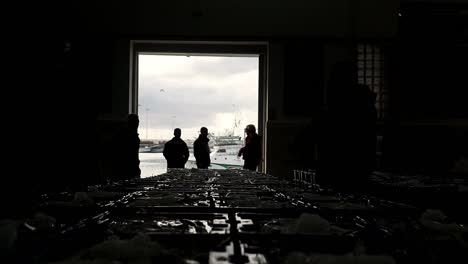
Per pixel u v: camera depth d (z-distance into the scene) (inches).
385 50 300.2
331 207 52.7
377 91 299.0
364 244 31.5
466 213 59.3
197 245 30.9
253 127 257.3
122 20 295.6
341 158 114.9
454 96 297.4
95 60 291.7
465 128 292.8
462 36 297.6
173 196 59.5
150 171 390.9
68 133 113.1
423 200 70.2
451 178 116.4
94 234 34.7
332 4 301.1
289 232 35.1
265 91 307.6
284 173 296.2
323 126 119.2
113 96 293.9
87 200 53.9
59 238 32.5
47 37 147.2
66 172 105.9
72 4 289.7
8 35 133.9
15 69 117.7
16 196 53.4
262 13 301.1
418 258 28.1
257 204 53.4
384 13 300.0
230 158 453.4
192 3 298.7
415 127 293.1
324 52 299.7
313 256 25.3
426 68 298.8
